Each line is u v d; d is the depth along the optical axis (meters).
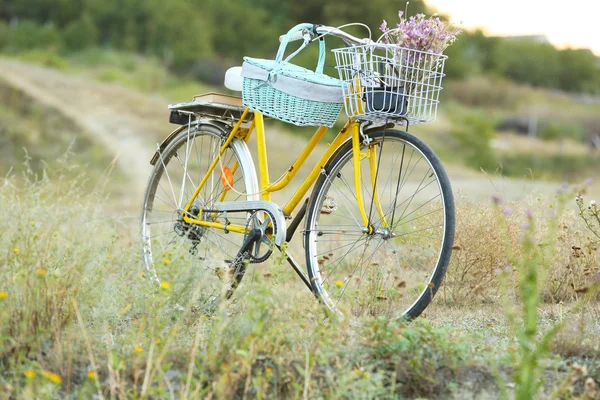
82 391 3.66
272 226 5.35
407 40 4.62
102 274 4.93
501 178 7.51
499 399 3.85
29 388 3.47
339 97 5.04
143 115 41.19
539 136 61.44
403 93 4.65
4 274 4.64
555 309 5.68
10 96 39.81
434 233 6.02
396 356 4.04
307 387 3.67
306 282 5.27
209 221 5.88
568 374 3.88
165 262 4.75
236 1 79.94
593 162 52.88
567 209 6.76
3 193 6.95
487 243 6.08
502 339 4.75
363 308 5.29
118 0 74.75
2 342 4.13
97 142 34.81
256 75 5.19
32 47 70.75
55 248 5.38
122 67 66.81
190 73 70.56
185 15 74.06
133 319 5.02
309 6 79.00
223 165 5.84
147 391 3.65
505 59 77.31
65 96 42.62
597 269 6.07
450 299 6.14
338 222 8.18
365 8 74.31
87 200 7.61
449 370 4.08
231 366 3.77
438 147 51.97
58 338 4.11
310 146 5.29
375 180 5.01
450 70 72.81
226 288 4.95
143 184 27.17
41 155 32.66
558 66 77.38
